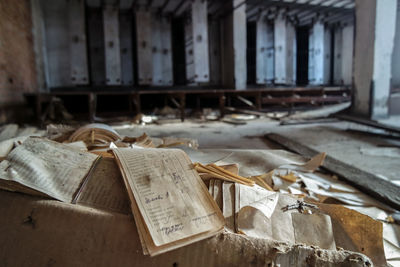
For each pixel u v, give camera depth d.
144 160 1.52
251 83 15.27
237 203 1.48
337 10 13.46
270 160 2.29
